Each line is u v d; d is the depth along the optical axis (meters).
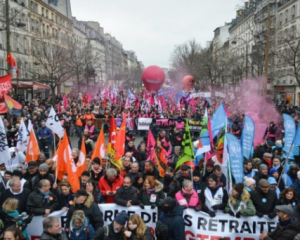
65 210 6.37
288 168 9.38
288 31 40.31
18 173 7.30
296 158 10.19
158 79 30.12
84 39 83.00
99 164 8.04
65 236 5.61
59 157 7.68
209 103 25.44
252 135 9.63
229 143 7.61
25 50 44.44
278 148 11.24
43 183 6.21
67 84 62.56
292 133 9.87
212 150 9.61
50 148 14.38
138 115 21.12
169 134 15.91
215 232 6.41
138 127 20.12
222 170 8.18
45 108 25.61
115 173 7.30
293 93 43.41
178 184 7.38
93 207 5.93
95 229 5.86
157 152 9.24
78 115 19.83
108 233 5.20
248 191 6.80
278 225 5.54
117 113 22.41
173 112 22.89
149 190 6.74
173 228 5.51
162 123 18.55
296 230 5.27
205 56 61.16
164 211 5.66
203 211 6.64
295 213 6.04
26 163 9.14
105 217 6.69
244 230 6.38
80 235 5.45
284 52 38.12
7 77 15.02
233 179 7.80
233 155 7.62
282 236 5.27
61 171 7.76
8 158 7.99
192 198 6.62
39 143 14.13
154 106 23.77
